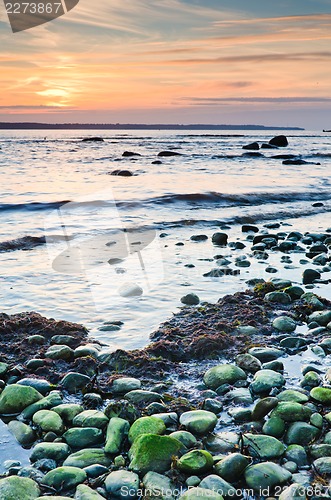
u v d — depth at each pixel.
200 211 16.22
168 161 36.94
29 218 14.32
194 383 5.33
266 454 4.05
